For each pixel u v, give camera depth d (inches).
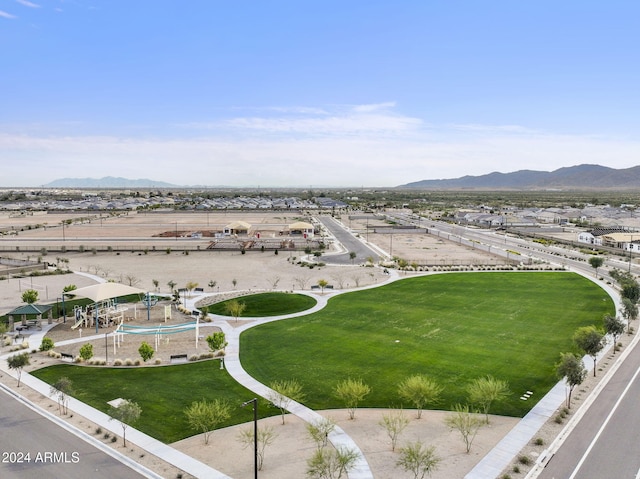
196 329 1942.7
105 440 1180.5
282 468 1055.6
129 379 1571.1
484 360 1716.3
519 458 1083.9
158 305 2559.1
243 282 3157.0
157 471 1047.0
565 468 1051.3
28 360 1583.4
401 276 3324.3
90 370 1656.0
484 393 1283.2
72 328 2137.1
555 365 1534.2
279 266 3759.8
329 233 5989.2
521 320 2234.3
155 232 5935.0
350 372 1611.7
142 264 3828.7
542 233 6087.6
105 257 4158.5
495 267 3631.9
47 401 1403.8
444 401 1393.9
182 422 1272.1
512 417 1293.1
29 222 7308.1
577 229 6427.2
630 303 2149.4
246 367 1665.8
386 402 1389.0
